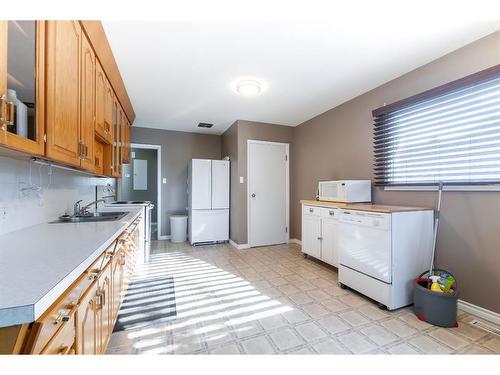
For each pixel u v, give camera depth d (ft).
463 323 5.76
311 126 12.95
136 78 8.32
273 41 6.28
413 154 7.55
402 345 4.99
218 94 9.75
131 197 21.68
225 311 6.41
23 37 3.20
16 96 3.11
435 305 5.70
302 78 8.36
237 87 9.07
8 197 4.17
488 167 5.83
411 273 6.57
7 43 2.75
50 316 2.06
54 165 5.00
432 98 6.95
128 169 21.57
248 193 13.43
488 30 5.80
